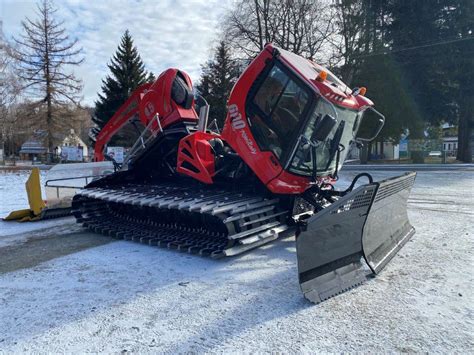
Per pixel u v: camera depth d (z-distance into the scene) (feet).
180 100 20.22
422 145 86.53
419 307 10.28
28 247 17.34
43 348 8.56
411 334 8.89
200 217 16.38
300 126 14.71
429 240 17.07
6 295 11.60
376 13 86.07
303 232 10.34
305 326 9.34
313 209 19.65
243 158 16.17
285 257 15.01
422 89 80.33
